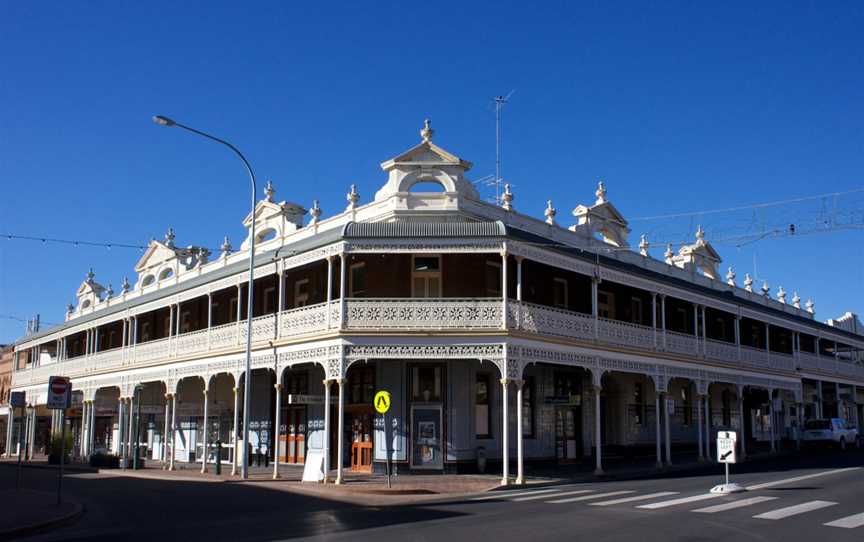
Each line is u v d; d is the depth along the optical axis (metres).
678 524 13.72
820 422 42.78
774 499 17.50
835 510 15.46
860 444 47.38
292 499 20.20
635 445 35.31
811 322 47.78
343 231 25.11
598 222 33.50
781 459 35.78
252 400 34.09
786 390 43.44
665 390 31.36
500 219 28.52
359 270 28.70
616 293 34.28
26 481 27.81
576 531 13.01
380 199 27.91
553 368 30.81
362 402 28.20
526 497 19.61
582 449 31.62
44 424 57.53
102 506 19.17
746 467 30.36
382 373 27.42
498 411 28.12
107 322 42.44
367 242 24.89
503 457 25.23
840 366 50.00
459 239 24.77
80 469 35.28
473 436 27.27
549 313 26.17
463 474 26.55
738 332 38.03
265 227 33.97
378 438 27.33
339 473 23.92
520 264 25.39
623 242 34.97
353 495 21.31
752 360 38.66
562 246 27.14
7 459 50.47
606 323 28.70
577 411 32.00
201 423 38.09
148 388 41.28
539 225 30.05
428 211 26.92
